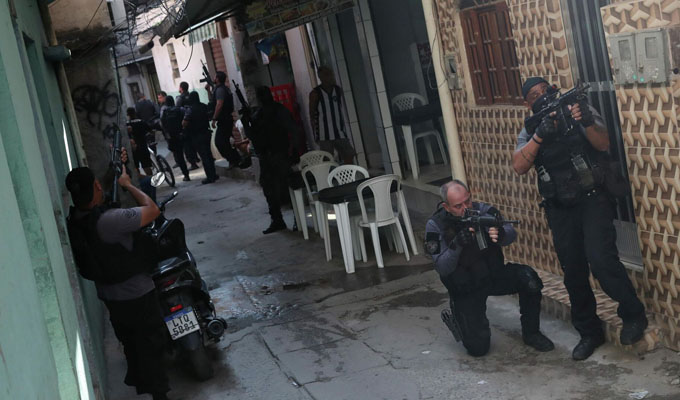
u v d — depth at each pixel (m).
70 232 5.41
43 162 5.06
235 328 7.44
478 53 7.09
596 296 5.94
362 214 8.52
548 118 5.00
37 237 3.49
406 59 12.88
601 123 5.08
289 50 15.51
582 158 5.05
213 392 6.00
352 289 7.97
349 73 12.58
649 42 4.77
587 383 4.97
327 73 11.88
